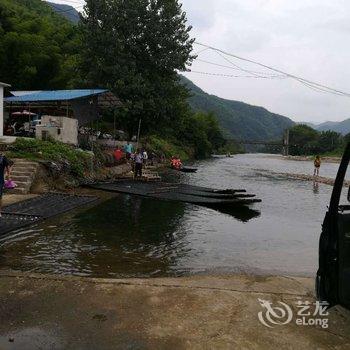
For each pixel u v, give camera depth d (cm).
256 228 1111
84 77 3512
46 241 841
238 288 543
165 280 577
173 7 3462
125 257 769
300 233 1077
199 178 2694
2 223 948
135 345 379
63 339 386
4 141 1741
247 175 3244
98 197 1425
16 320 422
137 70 3438
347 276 416
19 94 2467
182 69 3594
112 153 2388
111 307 455
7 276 539
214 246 890
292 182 2692
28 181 1356
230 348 379
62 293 490
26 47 3397
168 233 984
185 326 418
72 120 2006
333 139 11175
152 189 1709
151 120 3572
